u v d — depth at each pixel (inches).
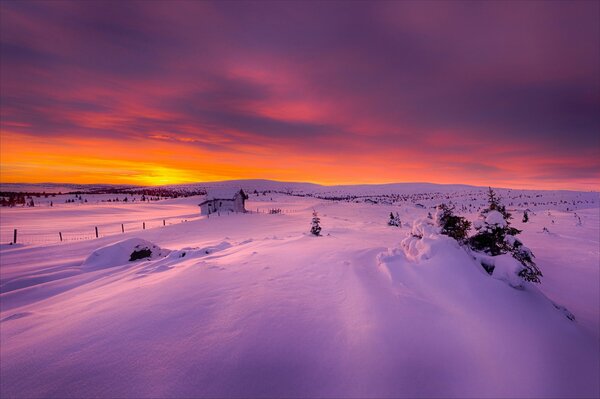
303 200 4881.9
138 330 145.5
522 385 122.3
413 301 184.1
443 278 210.2
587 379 135.6
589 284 453.1
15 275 434.3
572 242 917.8
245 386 109.4
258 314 160.2
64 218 2081.7
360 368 121.6
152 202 4409.5
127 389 105.1
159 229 1267.2
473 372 126.3
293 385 111.7
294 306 171.6
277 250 345.4
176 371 114.7
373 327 149.7
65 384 108.3
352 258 285.7
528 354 142.5
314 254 309.3
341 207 3080.7
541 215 2241.6
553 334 167.6
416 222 314.3
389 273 230.2
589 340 176.2
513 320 170.6
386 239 667.4
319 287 205.0
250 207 3262.8
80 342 137.3
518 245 289.7
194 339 136.1
